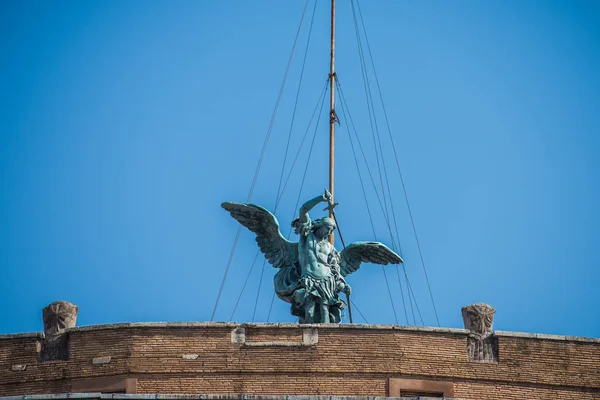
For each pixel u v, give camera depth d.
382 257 171.62
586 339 162.00
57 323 161.62
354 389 157.88
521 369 160.50
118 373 158.00
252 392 157.50
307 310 167.12
